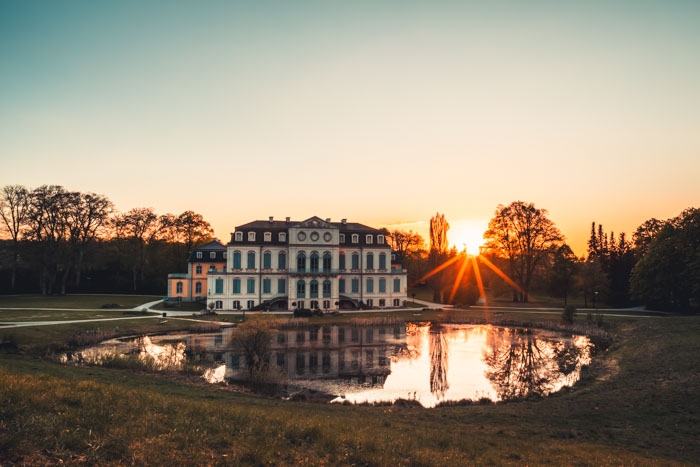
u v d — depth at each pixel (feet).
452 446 58.39
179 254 382.22
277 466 42.24
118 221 348.79
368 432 59.57
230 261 274.16
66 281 334.44
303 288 274.57
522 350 165.78
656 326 183.93
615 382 110.42
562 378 125.59
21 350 135.74
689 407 85.15
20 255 299.38
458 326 227.81
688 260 237.25
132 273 358.23
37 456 35.86
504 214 328.29
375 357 153.17
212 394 90.33
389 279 298.35
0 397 45.42
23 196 297.74
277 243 280.92
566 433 72.69
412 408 93.97
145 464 37.81
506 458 55.83
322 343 178.91
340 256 292.61
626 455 60.90
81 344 160.15
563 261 315.58
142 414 50.06
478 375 129.29
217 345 169.27
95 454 37.88
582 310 275.80
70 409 46.50
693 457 63.00
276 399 96.07
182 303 294.05
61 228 305.32
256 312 263.08
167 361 136.05
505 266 389.19
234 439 47.09
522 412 88.33
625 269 314.76
